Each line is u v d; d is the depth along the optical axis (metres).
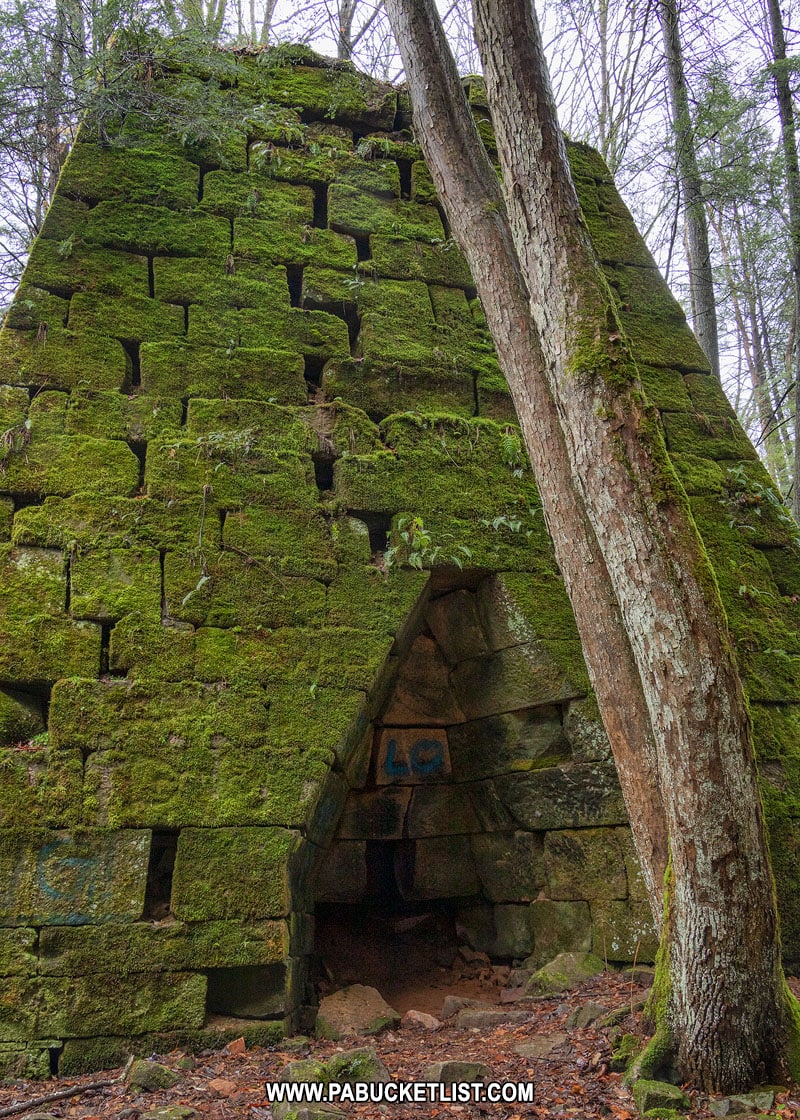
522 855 6.42
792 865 5.95
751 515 7.21
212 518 5.75
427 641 6.94
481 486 6.53
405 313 7.08
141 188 6.79
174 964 4.77
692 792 3.83
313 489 6.07
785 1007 3.95
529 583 6.38
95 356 6.08
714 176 10.13
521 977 6.07
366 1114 3.78
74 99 6.94
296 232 7.09
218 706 5.31
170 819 5.00
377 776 6.80
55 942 4.65
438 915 7.16
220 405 6.12
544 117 4.92
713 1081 3.81
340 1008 5.35
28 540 5.37
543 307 4.76
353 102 7.90
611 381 4.41
